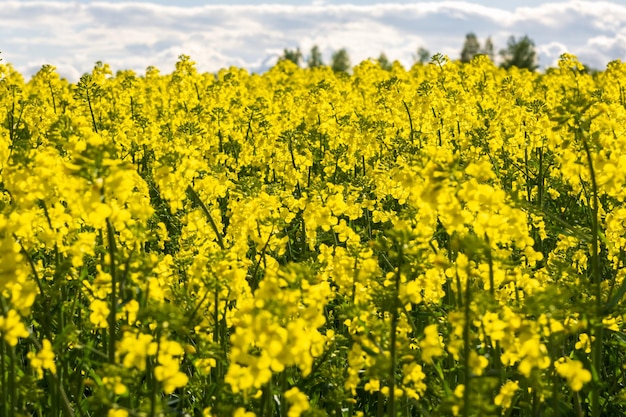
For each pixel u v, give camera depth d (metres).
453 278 3.86
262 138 8.88
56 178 3.76
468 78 12.97
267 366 2.61
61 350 3.71
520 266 4.45
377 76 18.27
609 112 7.92
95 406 3.04
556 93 13.84
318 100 9.16
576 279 4.16
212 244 4.45
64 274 3.73
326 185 4.88
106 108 10.99
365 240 6.36
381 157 8.79
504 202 3.81
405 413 3.72
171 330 3.39
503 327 2.93
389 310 3.17
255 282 4.43
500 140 8.30
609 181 3.72
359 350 3.23
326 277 4.02
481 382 2.84
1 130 7.86
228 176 7.07
